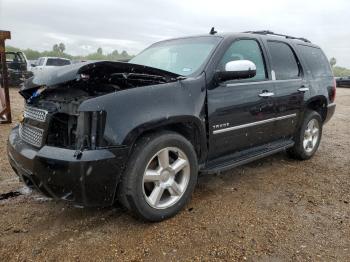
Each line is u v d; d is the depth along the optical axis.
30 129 3.22
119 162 2.88
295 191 4.20
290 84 4.78
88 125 2.81
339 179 4.70
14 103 11.32
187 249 2.86
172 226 3.23
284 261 2.74
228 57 3.96
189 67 3.81
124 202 3.08
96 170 2.78
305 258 2.79
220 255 2.79
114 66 2.99
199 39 4.30
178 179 3.47
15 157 3.22
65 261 2.66
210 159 3.86
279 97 4.54
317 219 3.47
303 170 5.04
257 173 4.82
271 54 4.64
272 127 4.55
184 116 3.29
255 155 4.34
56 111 2.98
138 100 3.02
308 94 5.15
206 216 3.44
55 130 3.00
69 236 3.01
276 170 4.99
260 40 4.55
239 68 3.57
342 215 3.57
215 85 3.69
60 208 3.53
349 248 2.95
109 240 2.96
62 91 3.12
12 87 17.84
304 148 5.39
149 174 3.15
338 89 28.09
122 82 3.25
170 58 4.21
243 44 4.25
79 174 2.75
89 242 2.92
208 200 3.83
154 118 3.05
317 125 5.58
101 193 2.89
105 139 2.83
